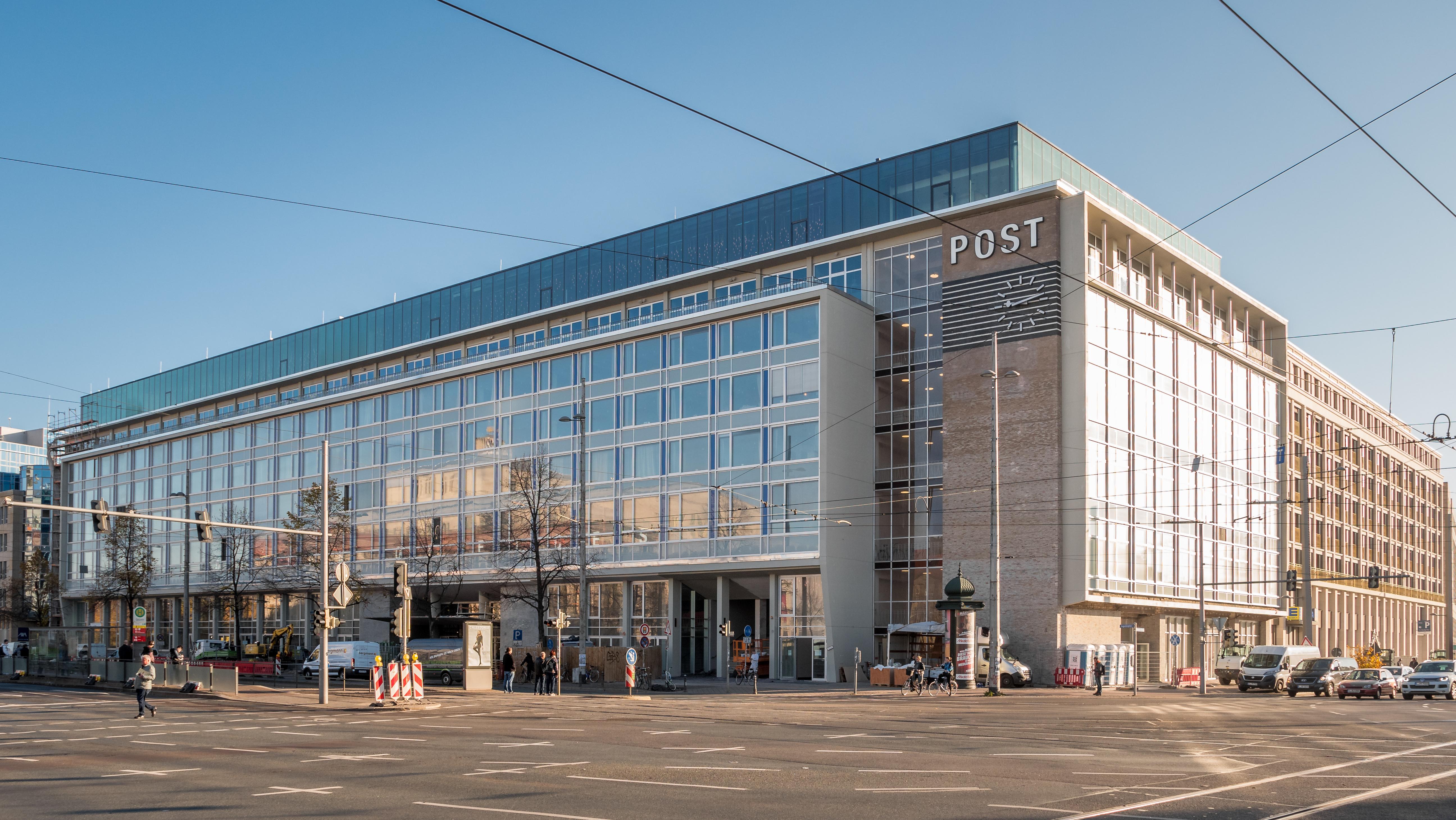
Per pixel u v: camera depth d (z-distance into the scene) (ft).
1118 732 81.30
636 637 196.65
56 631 171.01
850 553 179.01
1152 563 186.91
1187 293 210.18
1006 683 164.86
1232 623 220.43
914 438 185.78
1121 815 40.57
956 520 178.40
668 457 194.18
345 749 66.13
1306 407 261.44
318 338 287.69
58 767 57.98
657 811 41.55
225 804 44.14
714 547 185.47
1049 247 174.60
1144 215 213.66
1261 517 224.33
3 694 135.64
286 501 266.98
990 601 154.81
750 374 185.88
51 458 379.55
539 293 240.32
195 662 195.52
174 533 299.17
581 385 208.54
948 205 185.98
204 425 291.58
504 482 219.20
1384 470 320.50
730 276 207.92
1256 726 88.53
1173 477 195.93
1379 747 69.87
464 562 223.71
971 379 179.42
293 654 217.97
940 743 70.08
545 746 67.77
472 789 47.75
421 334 262.06
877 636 184.03
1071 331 172.14
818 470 175.32
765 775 52.47
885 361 189.57
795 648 178.60
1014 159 180.55
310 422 263.70
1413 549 341.82
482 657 142.31
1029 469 173.27
